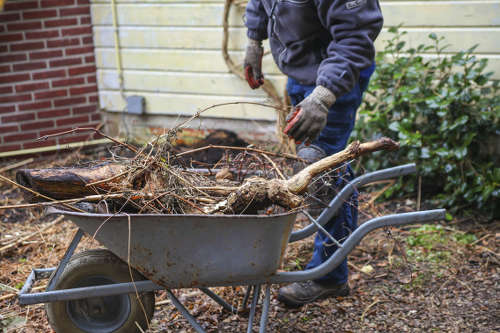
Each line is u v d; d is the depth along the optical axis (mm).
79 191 2258
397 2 4422
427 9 4336
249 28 3062
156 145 2541
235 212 2256
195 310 2873
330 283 2889
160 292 3072
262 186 2215
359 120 4398
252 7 3004
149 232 2057
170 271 2150
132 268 2301
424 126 4285
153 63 5492
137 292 2229
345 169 2672
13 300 3023
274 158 2803
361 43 2324
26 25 5316
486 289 3031
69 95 5633
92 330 2389
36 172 2199
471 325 2689
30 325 2766
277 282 2252
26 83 5441
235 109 5289
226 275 2168
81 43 5566
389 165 4441
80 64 5609
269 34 2797
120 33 5508
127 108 5652
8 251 3643
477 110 4012
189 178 2475
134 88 5637
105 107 5777
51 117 5609
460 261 3355
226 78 5270
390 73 4316
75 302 2373
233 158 2832
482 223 3875
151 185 2322
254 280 2225
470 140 3898
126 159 2480
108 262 2281
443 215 2139
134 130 5777
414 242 3605
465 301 2920
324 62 2385
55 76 5535
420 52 4312
